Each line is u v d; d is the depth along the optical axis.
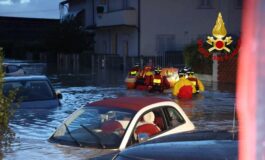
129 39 37.06
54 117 10.36
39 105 11.24
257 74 1.76
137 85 19.89
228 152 2.40
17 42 64.69
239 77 1.88
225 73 23.78
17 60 55.16
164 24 35.53
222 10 36.12
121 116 6.44
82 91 19.28
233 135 2.82
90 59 40.53
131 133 6.14
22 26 66.56
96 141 6.16
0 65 5.77
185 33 35.88
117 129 6.24
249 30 1.74
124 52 38.06
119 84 22.58
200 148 2.55
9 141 6.47
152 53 35.31
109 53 41.31
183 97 16.69
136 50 35.78
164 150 2.60
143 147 2.77
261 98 1.78
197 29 36.09
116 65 36.06
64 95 17.53
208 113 12.75
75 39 44.09
